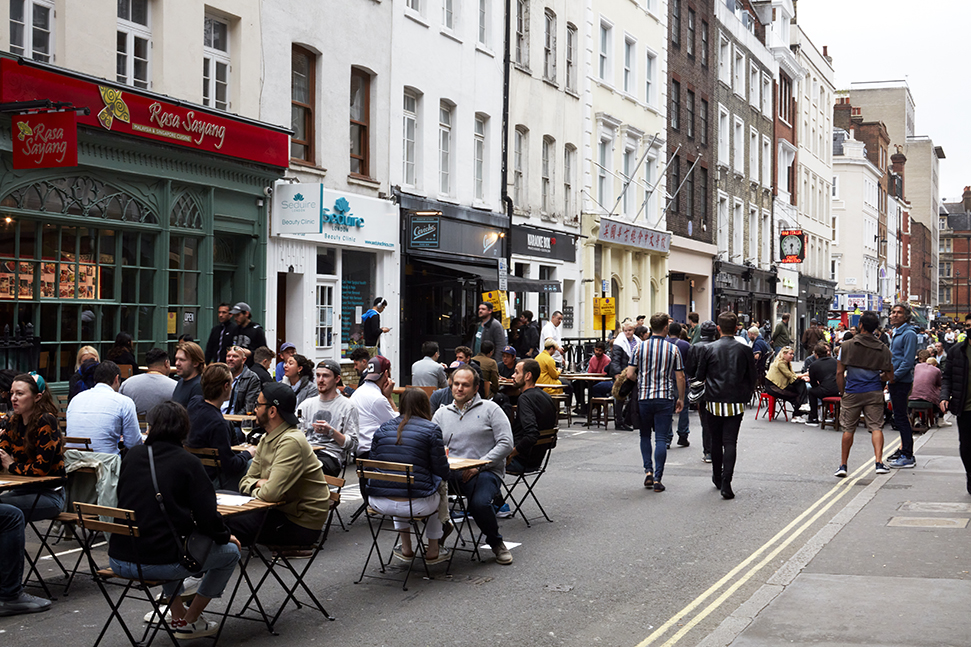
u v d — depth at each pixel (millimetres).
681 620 6715
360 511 9789
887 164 90375
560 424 19984
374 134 20719
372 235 20297
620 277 33844
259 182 17078
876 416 13070
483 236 24547
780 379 20891
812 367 19516
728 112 44406
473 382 8781
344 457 9695
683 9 38750
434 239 21109
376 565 8305
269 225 17422
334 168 19281
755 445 16750
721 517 10391
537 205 27891
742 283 46469
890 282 91000
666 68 36781
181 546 5738
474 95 24656
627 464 14367
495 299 22328
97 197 13969
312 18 18594
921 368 18859
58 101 12812
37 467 7227
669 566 8266
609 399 18938
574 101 29953
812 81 60719
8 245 12734
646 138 35031
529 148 27312
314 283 18781
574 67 30219
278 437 6758
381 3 20734
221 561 6043
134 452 5848
